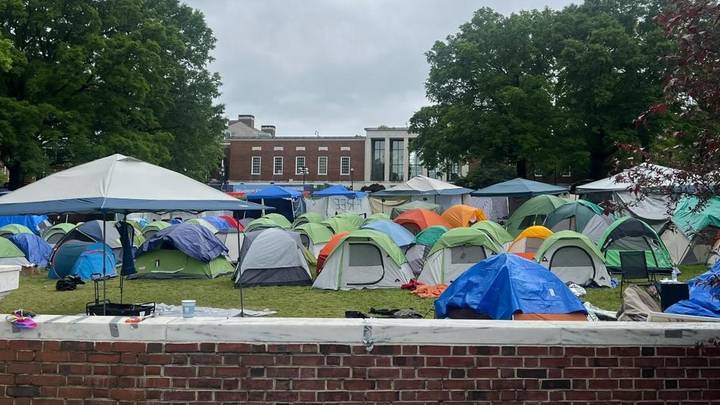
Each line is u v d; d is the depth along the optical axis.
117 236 18.84
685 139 3.70
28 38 28.48
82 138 27.11
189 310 4.22
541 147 34.12
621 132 32.09
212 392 3.84
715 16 3.07
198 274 16.34
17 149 25.91
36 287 14.88
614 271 15.35
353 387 3.86
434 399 3.87
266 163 59.31
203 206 8.25
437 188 27.27
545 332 3.93
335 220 23.05
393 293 13.83
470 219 23.05
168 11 37.53
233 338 3.87
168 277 16.34
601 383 3.93
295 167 59.00
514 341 3.92
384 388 3.87
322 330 3.88
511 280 7.88
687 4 3.14
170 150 35.94
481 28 36.25
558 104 35.25
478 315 7.90
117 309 8.62
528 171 41.59
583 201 19.98
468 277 8.41
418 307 11.97
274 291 14.19
